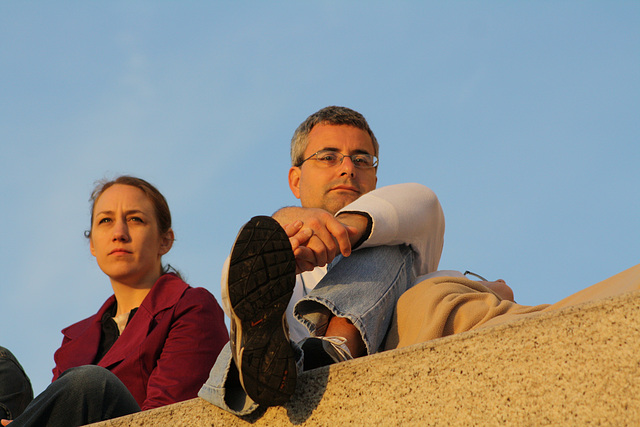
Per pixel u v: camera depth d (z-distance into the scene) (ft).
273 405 12.44
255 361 11.93
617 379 10.43
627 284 12.57
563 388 10.69
